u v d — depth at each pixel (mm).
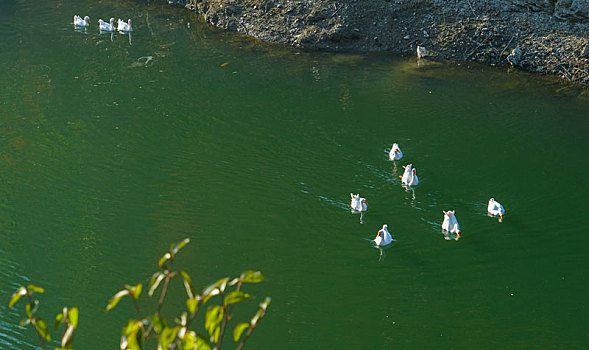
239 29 42688
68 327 5816
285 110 32531
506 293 21406
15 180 27500
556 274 22094
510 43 36844
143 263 22906
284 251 23562
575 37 36000
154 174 27906
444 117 31328
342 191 26719
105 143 30188
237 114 32344
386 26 39406
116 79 36281
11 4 48469
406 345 19359
